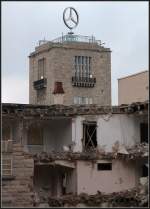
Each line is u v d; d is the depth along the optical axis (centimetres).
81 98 10656
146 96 5994
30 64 11200
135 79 6219
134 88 6231
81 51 10775
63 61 10588
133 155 5406
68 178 5512
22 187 5166
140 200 5119
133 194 5197
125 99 6362
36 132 5684
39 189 5541
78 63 10706
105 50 11000
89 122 5566
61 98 6116
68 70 10600
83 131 5556
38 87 10800
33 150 5641
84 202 5188
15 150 5194
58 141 5712
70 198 5166
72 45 10712
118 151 5506
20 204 5119
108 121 5591
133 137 5609
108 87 10925
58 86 6188
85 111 5562
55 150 5706
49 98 10488
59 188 5556
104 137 5559
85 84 10694
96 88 10825
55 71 10475
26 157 5228
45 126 5703
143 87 6072
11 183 5138
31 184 5203
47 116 5456
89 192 5409
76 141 5522
